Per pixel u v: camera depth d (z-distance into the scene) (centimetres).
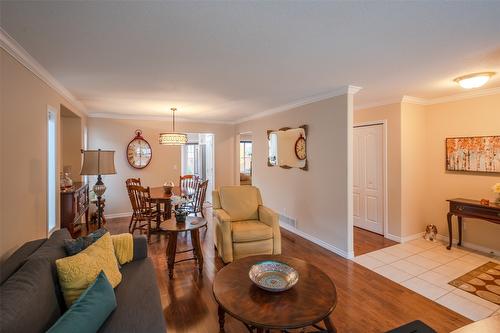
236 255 319
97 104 461
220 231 331
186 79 313
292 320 146
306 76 303
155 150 612
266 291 175
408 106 416
